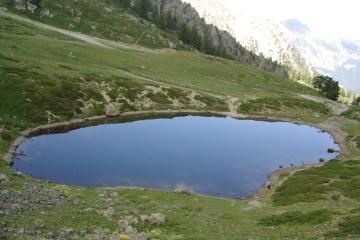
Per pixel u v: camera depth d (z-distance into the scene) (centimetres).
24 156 5984
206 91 12231
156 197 4456
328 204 4441
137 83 10756
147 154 6781
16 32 12425
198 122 9800
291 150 8369
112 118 8875
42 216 3159
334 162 7438
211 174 6284
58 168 5678
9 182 3975
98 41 15900
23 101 7781
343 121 12138
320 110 12875
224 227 3512
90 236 2852
